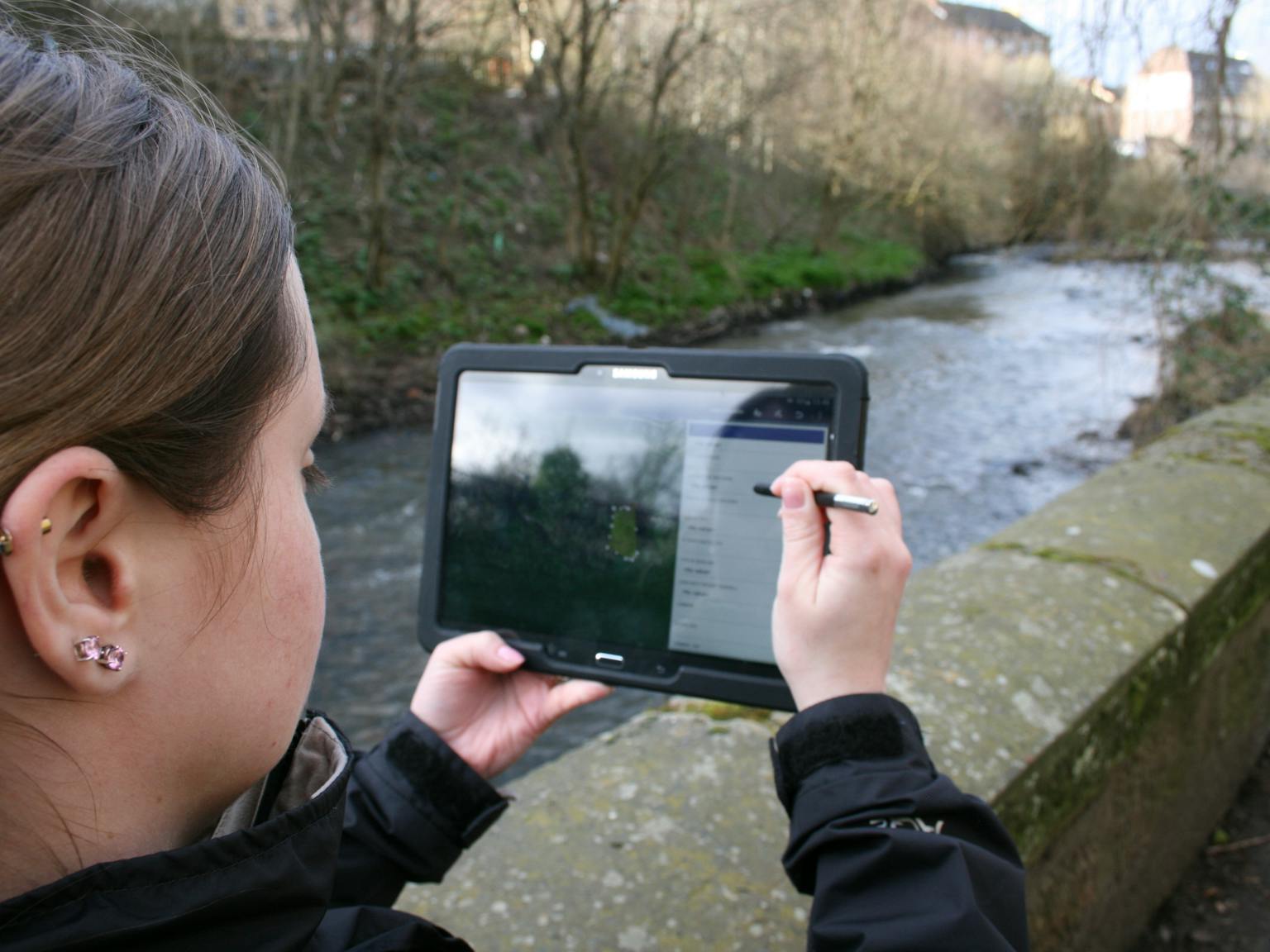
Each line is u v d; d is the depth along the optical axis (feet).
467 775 2.80
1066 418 30.32
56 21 1.58
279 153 37.63
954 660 5.19
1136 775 5.55
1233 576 6.73
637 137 49.73
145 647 1.32
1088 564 6.67
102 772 1.33
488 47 46.70
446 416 3.31
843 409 2.92
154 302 1.18
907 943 1.93
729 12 45.65
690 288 51.78
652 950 3.37
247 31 37.24
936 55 65.67
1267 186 18.60
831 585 2.33
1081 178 21.80
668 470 3.11
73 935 1.23
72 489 1.17
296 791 1.92
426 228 45.65
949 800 2.17
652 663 3.06
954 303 59.00
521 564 3.21
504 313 42.34
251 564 1.43
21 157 1.13
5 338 1.09
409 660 17.16
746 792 4.22
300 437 1.57
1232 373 21.30
